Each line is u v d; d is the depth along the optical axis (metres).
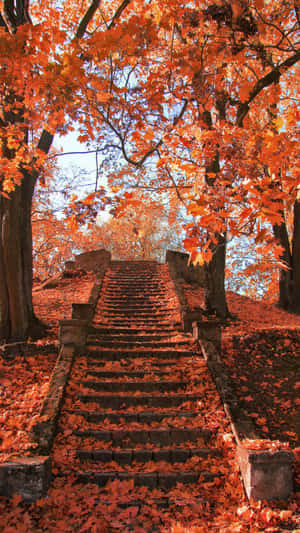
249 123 4.01
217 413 6.13
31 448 5.05
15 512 4.21
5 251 8.87
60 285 15.71
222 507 4.52
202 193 3.89
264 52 5.40
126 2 7.58
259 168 3.65
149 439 5.74
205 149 4.16
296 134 3.43
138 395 6.60
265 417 6.39
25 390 6.76
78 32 8.69
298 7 5.83
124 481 4.87
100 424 5.96
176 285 12.86
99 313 10.92
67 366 7.14
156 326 10.00
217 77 5.16
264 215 3.29
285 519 4.26
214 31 4.55
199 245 3.65
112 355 7.87
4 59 4.46
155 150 5.11
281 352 8.62
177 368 7.38
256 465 4.70
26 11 8.39
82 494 4.64
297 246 13.45
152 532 4.04
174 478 5.01
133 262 17.67
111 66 4.86
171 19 4.62
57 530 3.99
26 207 9.52
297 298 13.45
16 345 8.31
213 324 8.46
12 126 6.17
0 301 8.88
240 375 7.73
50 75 4.62
